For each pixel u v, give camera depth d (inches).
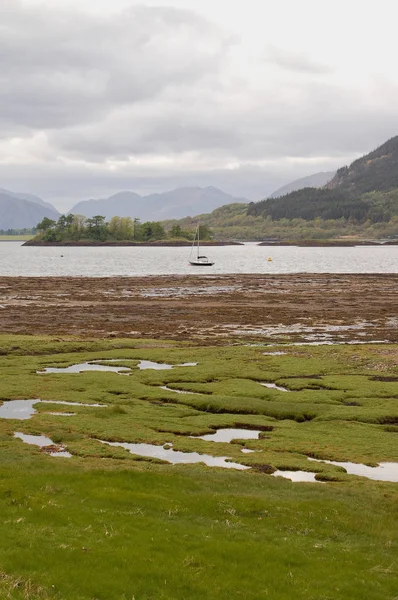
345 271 7180.1
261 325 3034.0
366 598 602.9
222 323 3097.9
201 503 874.1
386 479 1146.7
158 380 1904.5
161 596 564.1
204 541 717.3
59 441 1323.8
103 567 607.5
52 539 664.4
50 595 539.2
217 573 627.2
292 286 4985.2
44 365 2113.7
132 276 6097.4
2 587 538.6
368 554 737.0
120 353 2301.9
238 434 1434.5
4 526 691.4
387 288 4803.2
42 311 3489.2
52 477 941.8
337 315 3358.8
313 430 1443.2
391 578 660.1
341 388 1802.4
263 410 1590.8
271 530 796.6
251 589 599.2
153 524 757.9
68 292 4498.0
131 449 1299.2
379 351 2333.9
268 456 1254.9
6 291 4517.7
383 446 1331.2
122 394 1750.7
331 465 1207.6
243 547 705.0
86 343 2485.2
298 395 1728.6
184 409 1604.3
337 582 631.8
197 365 2102.6
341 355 2265.0
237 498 917.8
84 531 703.7
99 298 4124.0
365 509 928.9
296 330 2891.2
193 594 576.7
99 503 824.9
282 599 581.6
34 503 786.8
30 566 590.6
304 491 1020.5
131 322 3125.0
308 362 2139.5
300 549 725.9
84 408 1578.5
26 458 1154.7
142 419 1503.4
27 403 1648.6
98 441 1328.7
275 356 2251.5
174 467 1141.7
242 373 1991.9
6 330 2834.6
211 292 4520.2
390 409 1590.8
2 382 1840.6
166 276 6077.8
